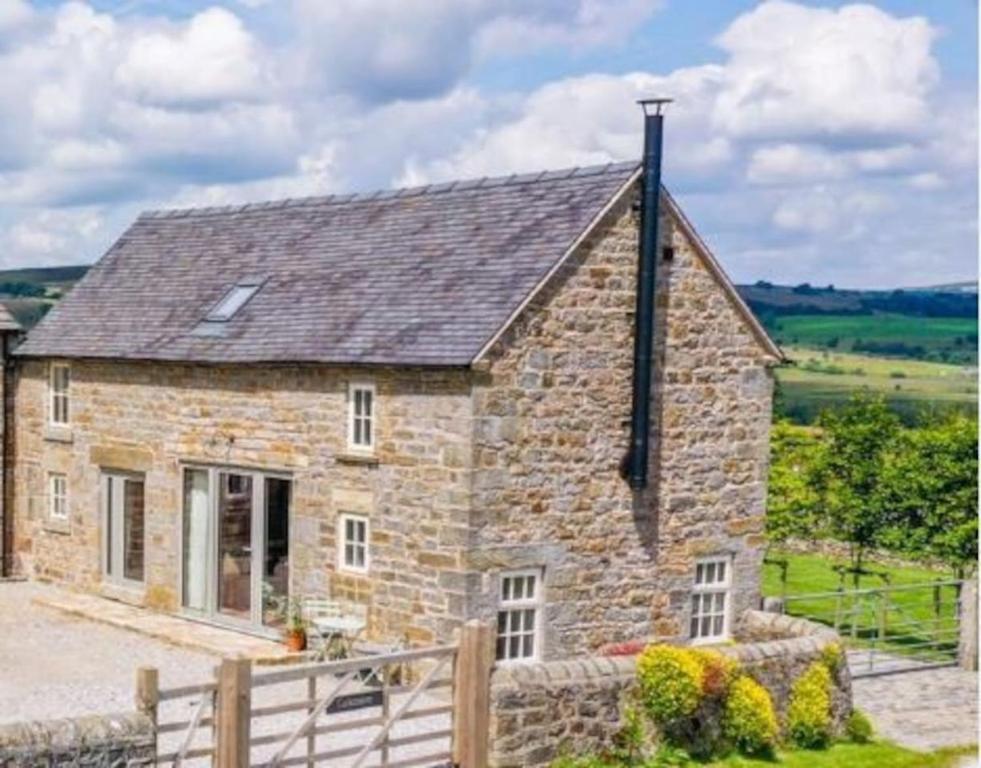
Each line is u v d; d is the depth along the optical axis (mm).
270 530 23500
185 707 18891
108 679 20469
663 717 18109
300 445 22688
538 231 22000
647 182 21844
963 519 28875
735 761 18438
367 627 21547
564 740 17297
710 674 18406
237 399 23844
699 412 23344
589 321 21547
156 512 25516
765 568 37781
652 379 22547
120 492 26672
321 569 22344
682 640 23203
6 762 13844
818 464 31688
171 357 24609
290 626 22516
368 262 24141
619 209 21875
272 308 24312
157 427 25484
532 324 20734
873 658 25594
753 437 24250
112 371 26500
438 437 20531
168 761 14969
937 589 29141
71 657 21984
